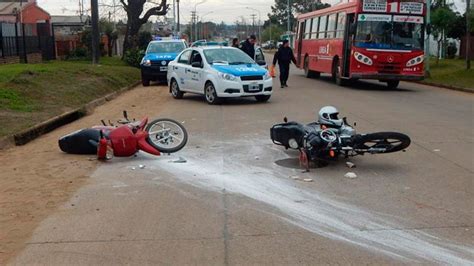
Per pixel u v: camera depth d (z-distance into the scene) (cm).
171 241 589
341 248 566
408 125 1321
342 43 2403
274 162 945
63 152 1062
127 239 597
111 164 950
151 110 1677
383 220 650
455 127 1294
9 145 1143
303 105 1716
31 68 2328
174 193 768
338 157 967
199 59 1856
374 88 2391
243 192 770
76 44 4234
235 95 1733
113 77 2464
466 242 580
